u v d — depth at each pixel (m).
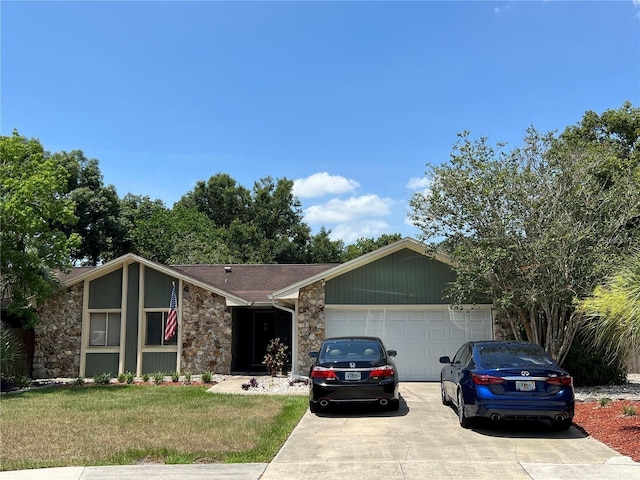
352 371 11.81
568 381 9.53
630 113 25.86
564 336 15.27
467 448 8.77
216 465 7.91
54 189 19.16
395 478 7.21
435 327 18.33
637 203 14.83
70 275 22.28
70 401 13.86
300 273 24.50
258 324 24.06
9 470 7.74
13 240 18.73
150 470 7.68
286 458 8.30
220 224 52.41
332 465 7.87
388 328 18.41
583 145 16.64
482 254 14.86
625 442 8.91
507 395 9.47
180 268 25.59
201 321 20.30
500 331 17.97
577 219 15.05
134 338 20.45
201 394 15.08
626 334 9.41
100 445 8.98
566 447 8.79
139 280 20.69
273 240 48.94
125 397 14.56
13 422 10.94
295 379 17.66
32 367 20.52
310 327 18.52
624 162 18.00
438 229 16.11
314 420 11.40
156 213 43.28
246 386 16.23
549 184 15.13
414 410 12.42
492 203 15.22
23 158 19.75
